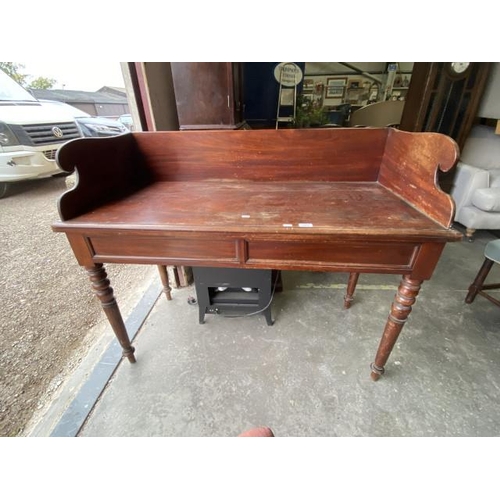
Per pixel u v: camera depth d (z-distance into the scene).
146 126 1.44
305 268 0.89
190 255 0.92
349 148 1.19
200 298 1.45
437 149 0.80
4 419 1.07
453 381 1.20
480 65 2.28
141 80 1.33
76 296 1.78
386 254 0.84
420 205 0.91
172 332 1.47
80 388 1.18
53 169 3.37
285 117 3.21
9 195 3.52
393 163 1.10
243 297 1.45
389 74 4.19
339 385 1.19
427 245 0.80
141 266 2.14
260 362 1.30
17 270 2.05
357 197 1.06
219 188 1.22
